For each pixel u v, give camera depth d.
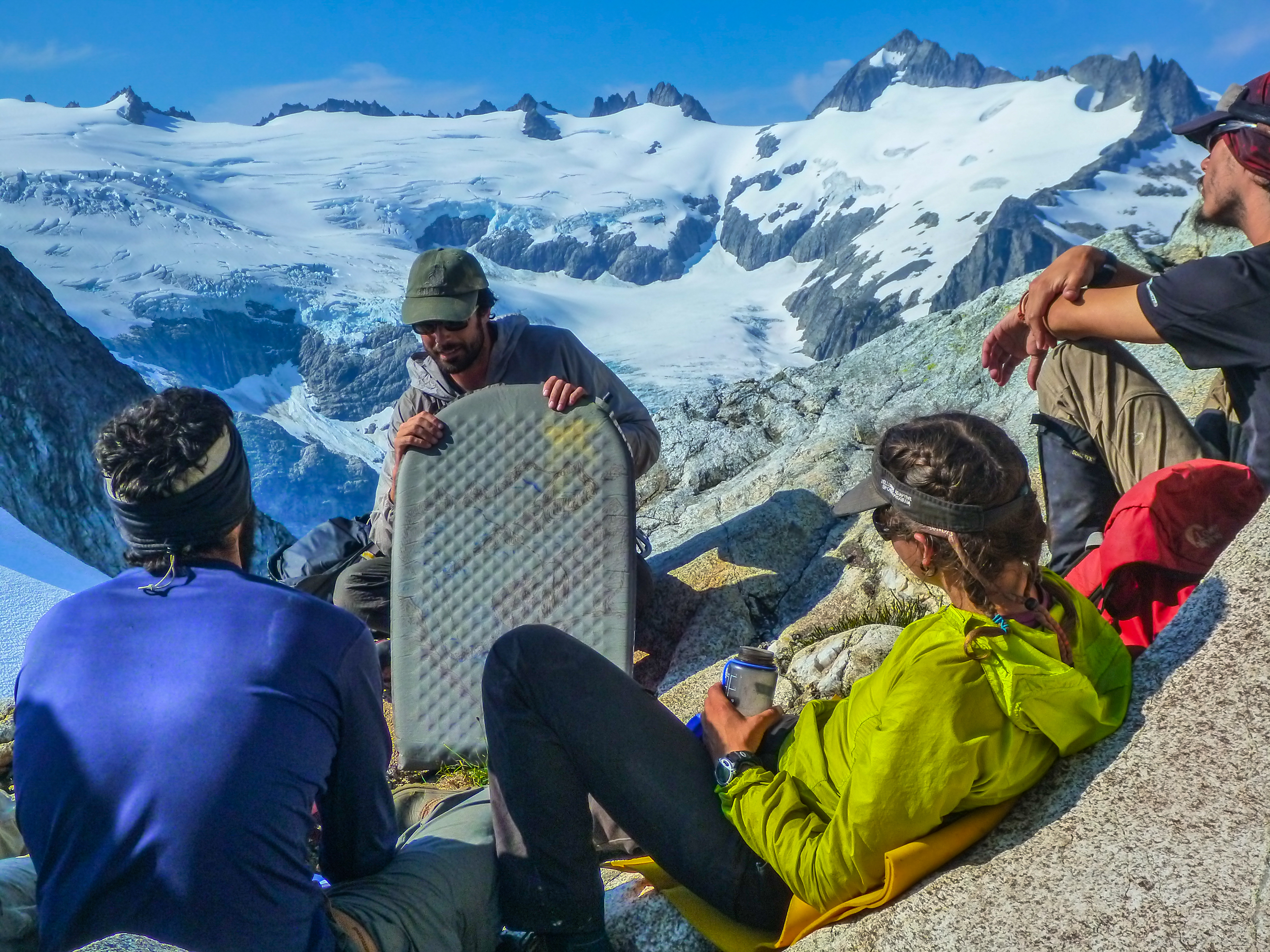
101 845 1.87
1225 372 2.68
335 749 2.06
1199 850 1.62
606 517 3.94
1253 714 1.75
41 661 2.02
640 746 2.20
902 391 6.45
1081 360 3.19
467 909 2.24
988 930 1.73
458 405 4.04
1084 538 3.16
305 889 1.94
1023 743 1.90
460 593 3.92
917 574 2.04
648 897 2.48
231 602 2.02
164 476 2.01
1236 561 2.06
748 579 5.06
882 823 1.86
